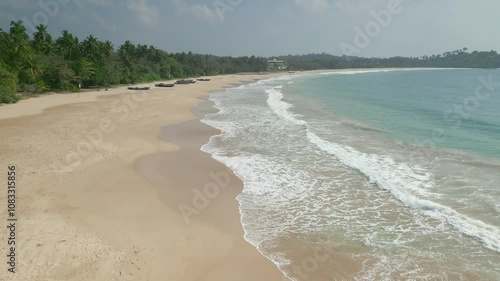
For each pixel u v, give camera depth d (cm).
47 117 2922
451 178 1556
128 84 6569
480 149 2038
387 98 4712
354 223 1195
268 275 924
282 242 1088
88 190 1417
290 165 1794
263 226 1189
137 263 946
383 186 1485
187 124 2828
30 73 4544
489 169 1667
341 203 1354
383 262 972
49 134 2281
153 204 1326
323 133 2491
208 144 2211
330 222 1208
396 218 1220
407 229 1141
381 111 3512
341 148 2072
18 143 2028
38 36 5959
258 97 4909
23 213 1184
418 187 1462
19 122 2664
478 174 1602
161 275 906
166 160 1861
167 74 8588
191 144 2202
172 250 1023
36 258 934
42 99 4097
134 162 1802
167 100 4350
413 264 959
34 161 1722
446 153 1958
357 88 6481
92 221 1161
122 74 6500
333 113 3403
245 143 2231
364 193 1440
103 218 1189
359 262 976
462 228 1120
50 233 1064
